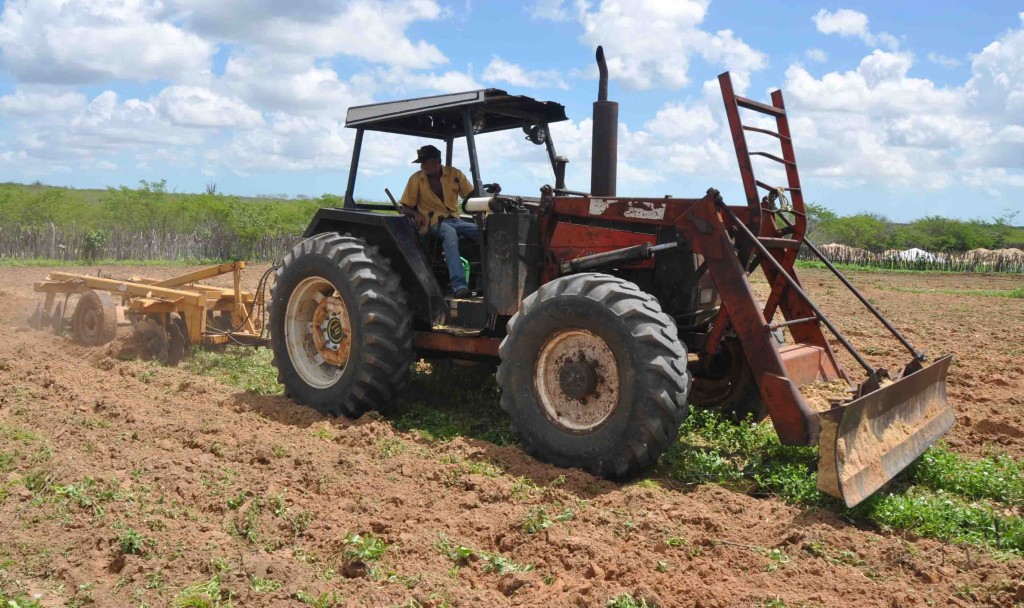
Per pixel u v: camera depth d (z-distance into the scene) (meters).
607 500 4.17
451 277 5.80
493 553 3.52
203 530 3.64
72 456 4.53
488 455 4.82
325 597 3.01
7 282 15.82
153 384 6.55
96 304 7.67
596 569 3.31
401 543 3.54
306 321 6.20
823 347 5.35
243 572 3.16
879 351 9.80
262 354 7.88
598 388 4.62
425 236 6.07
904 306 16.72
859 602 3.13
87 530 3.55
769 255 4.72
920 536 3.87
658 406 4.31
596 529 3.77
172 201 27.30
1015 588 3.25
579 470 4.52
